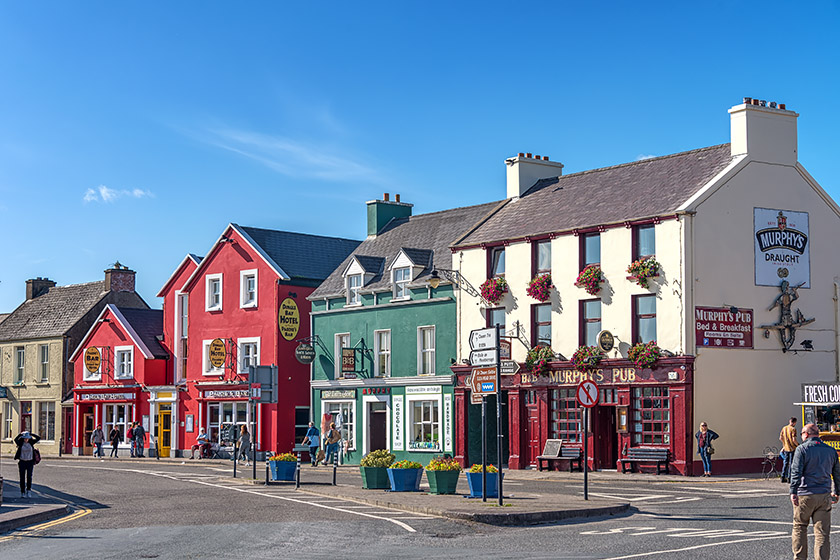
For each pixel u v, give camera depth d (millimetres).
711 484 29172
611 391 34531
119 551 15969
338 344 45688
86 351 56656
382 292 43625
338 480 32438
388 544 16641
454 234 43656
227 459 49125
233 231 50500
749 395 33375
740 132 34406
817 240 35562
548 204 39250
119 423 55875
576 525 19281
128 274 62969
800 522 13062
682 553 14867
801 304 34906
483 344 22281
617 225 34594
